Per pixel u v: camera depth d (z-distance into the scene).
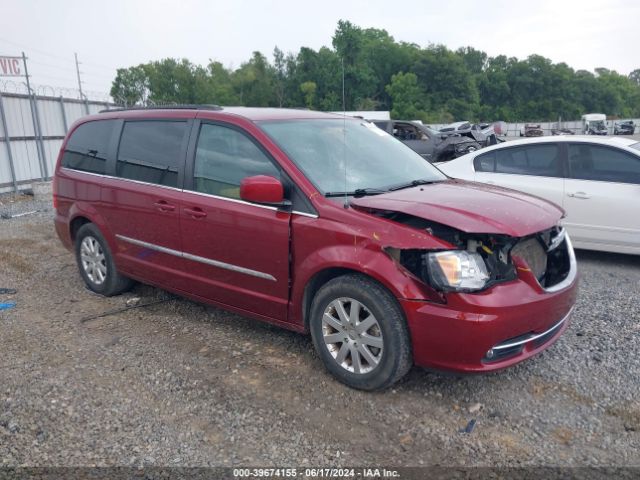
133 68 87.19
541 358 4.07
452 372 3.31
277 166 3.94
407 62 94.62
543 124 70.19
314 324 3.78
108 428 3.27
